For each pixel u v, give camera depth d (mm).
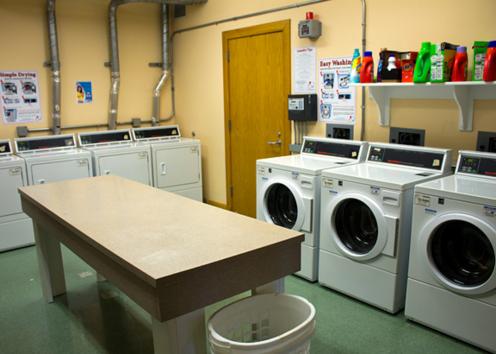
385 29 3336
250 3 4379
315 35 3771
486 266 2408
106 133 4977
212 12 4859
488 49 2525
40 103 4836
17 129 4699
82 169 4453
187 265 1561
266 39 4297
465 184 2570
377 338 2586
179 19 5391
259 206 3605
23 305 3078
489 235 2234
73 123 5094
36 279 3500
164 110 5730
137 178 4824
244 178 4887
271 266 1789
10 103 4652
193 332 1650
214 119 5145
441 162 2951
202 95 5258
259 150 4621
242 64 4613
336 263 3102
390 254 2732
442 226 2467
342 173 2965
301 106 3977
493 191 2377
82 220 2148
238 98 4746
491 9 2766
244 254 1681
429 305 2609
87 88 5125
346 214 3045
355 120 3684
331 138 3760
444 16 2992
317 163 3404
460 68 2723
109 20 5020
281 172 3383
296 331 1563
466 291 2396
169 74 5637
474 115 2947
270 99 4383
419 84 2857
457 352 2438
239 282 1687
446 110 3098
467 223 2352
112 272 1806
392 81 3072
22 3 4582
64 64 4926
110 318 2895
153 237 1880
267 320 1885
